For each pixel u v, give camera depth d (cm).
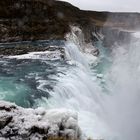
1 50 3472
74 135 1077
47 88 1836
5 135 999
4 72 2339
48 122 1087
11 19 4747
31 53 3341
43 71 2434
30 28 4741
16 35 4534
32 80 2072
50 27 4819
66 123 1099
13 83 1952
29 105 1521
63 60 3067
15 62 2808
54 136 1027
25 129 1027
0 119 1038
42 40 4503
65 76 2306
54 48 3625
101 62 4062
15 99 1581
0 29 4462
